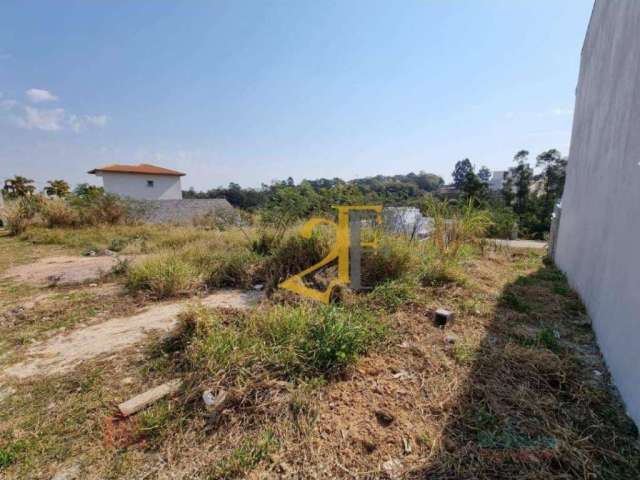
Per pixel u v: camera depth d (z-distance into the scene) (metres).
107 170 26.94
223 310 2.64
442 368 1.90
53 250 6.29
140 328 2.61
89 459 1.33
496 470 1.22
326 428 1.45
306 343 1.96
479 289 3.29
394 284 3.12
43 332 2.56
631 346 1.61
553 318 2.69
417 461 1.27
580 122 4.01
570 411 1.54
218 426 1.48
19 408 1.66
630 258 1.76
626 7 2.42
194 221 11.13
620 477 1.20
